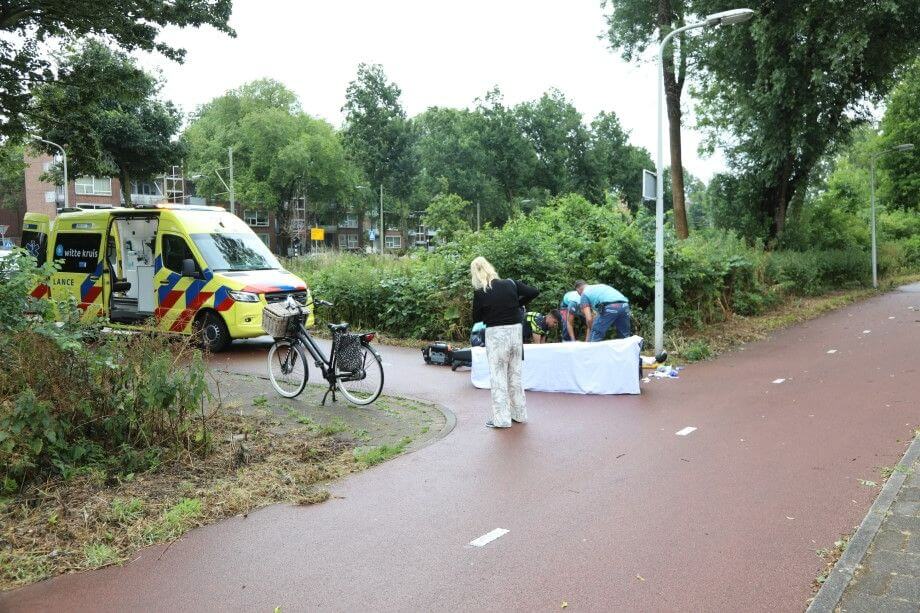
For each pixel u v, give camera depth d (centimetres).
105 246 1305
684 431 683
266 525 459
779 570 380
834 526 437
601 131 6806
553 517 464
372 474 563
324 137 7012
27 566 396
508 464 585
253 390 884
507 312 711
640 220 1494
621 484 529
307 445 633
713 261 1602
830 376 970
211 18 1314
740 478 536
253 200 6506
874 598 345
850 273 3012
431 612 344
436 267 1431
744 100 2527
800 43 2280
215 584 377
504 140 6366
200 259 1197
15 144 1543
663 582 369
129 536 436
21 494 494
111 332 625
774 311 1950
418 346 1302
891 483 508
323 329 1452
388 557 407
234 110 7062
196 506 477
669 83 2666
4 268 654
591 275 1362
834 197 3403
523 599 354
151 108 3566
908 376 944
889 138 3606
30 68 1370
